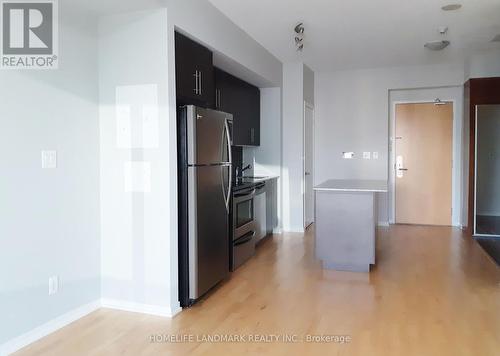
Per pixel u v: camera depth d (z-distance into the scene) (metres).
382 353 2.36
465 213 5.99
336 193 3.99
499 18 4.02
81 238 2.92
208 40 3.51
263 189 5.16
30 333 2.52
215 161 3.40
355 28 4.29
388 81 6.41
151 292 2.99
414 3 3.62
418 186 6.59
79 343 2.51
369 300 3.21
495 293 3.35
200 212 3.15
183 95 3.20
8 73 2.36
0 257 2.32
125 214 3.03
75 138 2.85
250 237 4.50
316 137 6.78
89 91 2.97
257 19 3.98
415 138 6.56
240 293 3.40
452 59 5.82
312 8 3.71
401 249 4.90
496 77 5.53
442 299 3.22
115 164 3.04
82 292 2.94
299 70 5.90
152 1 2.75
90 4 2.77
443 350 2.38
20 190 2.44
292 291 3.44
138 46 2.93
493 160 5.64
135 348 2.44
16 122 2.41
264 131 5.93
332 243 4.04
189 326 2.75
